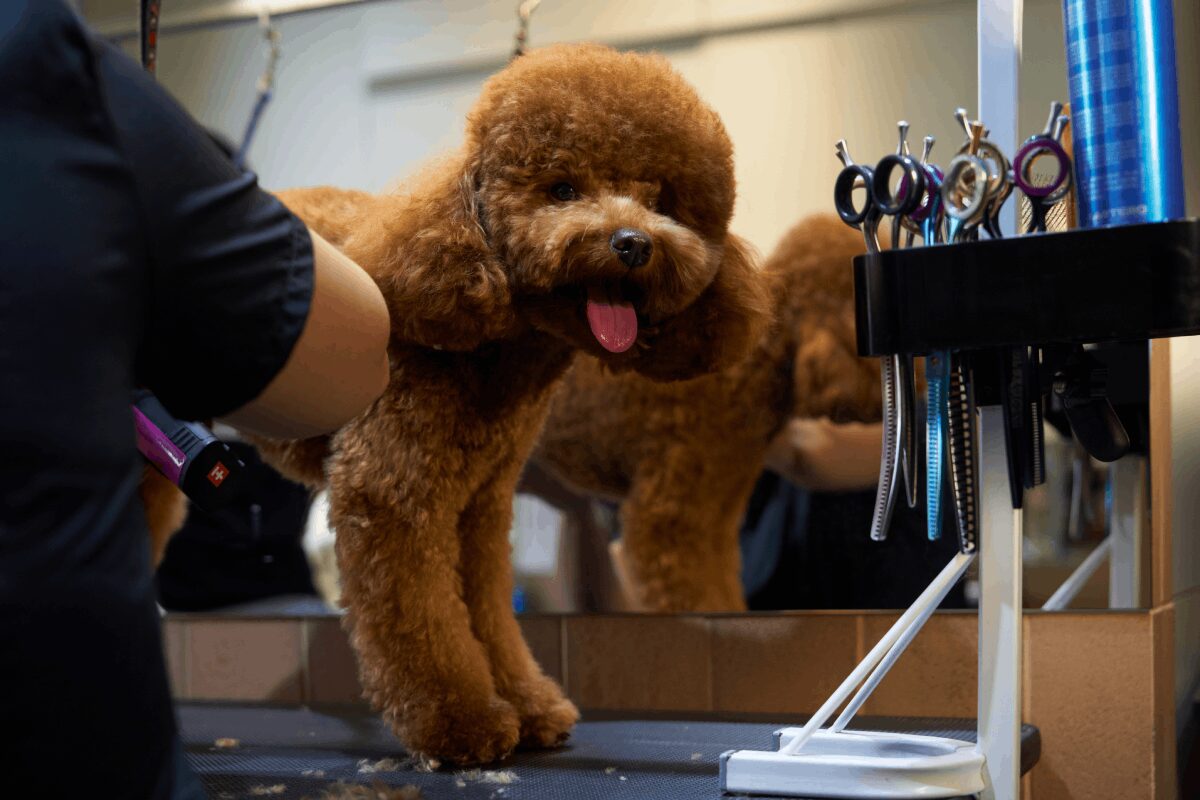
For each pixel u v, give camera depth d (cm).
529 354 125
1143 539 146
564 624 170
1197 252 80
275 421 80
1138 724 145
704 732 142
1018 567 93
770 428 162
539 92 113
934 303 85
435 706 118
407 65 180
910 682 156
